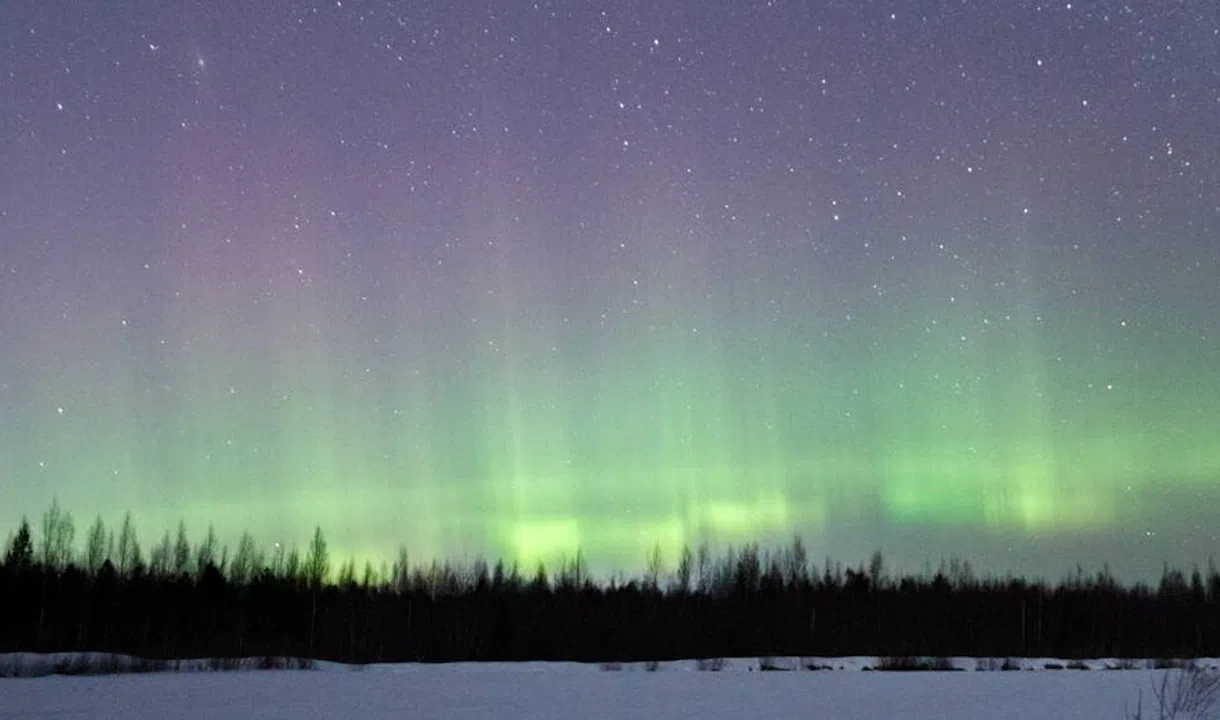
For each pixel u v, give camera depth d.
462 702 28.91
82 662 48.50
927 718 24.98
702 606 73.12
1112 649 64.94
